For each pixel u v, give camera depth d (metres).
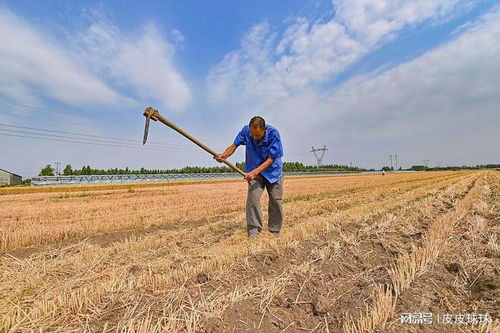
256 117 5.05
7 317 2.53
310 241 4.92
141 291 3.04
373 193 16.02
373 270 3.71
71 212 10.07
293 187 22.14
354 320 2.56
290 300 2.92
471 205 9.66
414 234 5.62
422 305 2.87
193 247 5.32
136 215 9.01
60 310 2.71
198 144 4.86
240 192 18.72
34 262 4.46
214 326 2.39
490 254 4.35
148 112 4.31
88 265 4.33
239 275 3.47
